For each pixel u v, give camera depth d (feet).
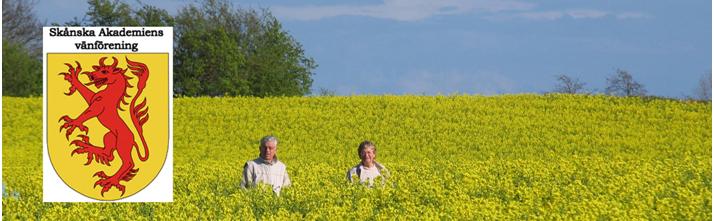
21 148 181.78
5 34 297.12
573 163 107.55
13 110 220.02
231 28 317.01
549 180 91.20
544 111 228.43
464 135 197.36
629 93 268.41
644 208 65.46
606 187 79.56
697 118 219.00
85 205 67.36
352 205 70.38
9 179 95.86
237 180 94.43
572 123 214.90
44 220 65.82
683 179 88.53
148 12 305.32
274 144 75.20
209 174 102.17
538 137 197.16
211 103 232.12
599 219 61.82
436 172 103.65
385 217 62.75
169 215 65.87
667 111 224.33
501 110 227.61
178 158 168.66
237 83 305.73
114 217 66.28
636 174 89.56
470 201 69.36
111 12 299.58
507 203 73.77
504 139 193.77
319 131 201.57
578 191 77.56
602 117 221.66
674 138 197.36
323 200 72.43
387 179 77.56
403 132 200.44
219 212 67.51
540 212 64.44
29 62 284.00
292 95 318.86
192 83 299.38
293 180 94.63
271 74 315.58
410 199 72.90
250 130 204.64
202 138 195.31
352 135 196.44
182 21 308.60
